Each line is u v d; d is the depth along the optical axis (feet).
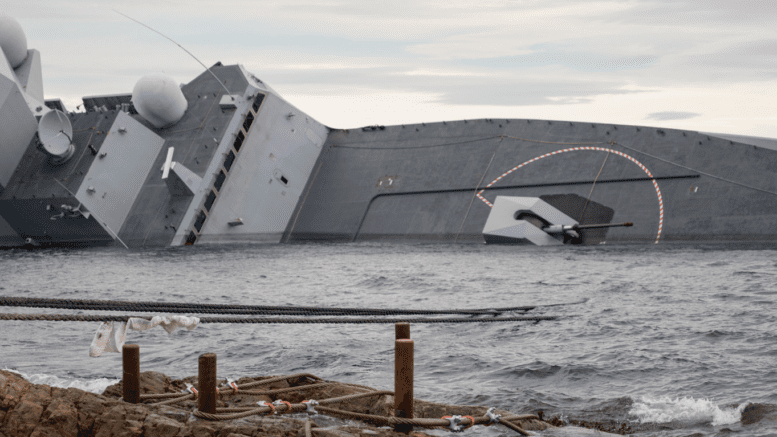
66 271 250.98
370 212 366.84
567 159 325.42
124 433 53.26
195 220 341.82
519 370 90.27
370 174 378.94
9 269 258.16
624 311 134.62
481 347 105.81
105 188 345.51
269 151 372.99
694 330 112.06
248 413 57.93
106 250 330.75
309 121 399.44
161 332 119.75
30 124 365.40
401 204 360.89
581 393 79.82
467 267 236.63
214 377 57.11
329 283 208.13
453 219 341.00
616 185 306.55
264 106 372.99
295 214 384.27
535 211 312.71
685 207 287.28
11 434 52.31
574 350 101.45
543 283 191.52
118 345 58.95
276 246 340.59
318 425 60.64
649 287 170.71
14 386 54.70
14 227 368.27
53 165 352.28
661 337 108.27
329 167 394.93
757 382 80.69
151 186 356.18
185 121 371.15
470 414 66.95
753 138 289.33
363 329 122.01
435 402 71.82
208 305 69.77
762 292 152.97
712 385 80.38
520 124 350.43
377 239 358.02
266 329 121.90
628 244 293.23
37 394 54.80
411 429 57.62
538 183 325.62
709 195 284.82
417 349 105.50
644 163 305.12
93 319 58.18
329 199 381.40
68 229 351.87
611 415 71.46
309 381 71.77
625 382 83.71
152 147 365.81
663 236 287.28
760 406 71.41
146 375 68.08
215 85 379.96
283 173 379.35
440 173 358.64
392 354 101.91
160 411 57.21
